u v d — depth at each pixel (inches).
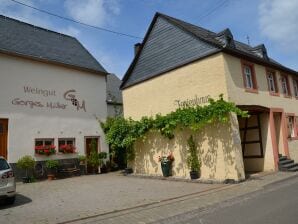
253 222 273.7
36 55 738.2
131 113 804.6
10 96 672.4
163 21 752.3
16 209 390.0
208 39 630.5
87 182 632.4
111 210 364.2
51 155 727.7
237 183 522.0
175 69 690.2
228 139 557.9
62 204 412.8
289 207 321.4
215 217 303.1
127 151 772.0
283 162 669.9
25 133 687.7
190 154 615.8
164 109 710.5
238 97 606.2
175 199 415.5
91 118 836.0
